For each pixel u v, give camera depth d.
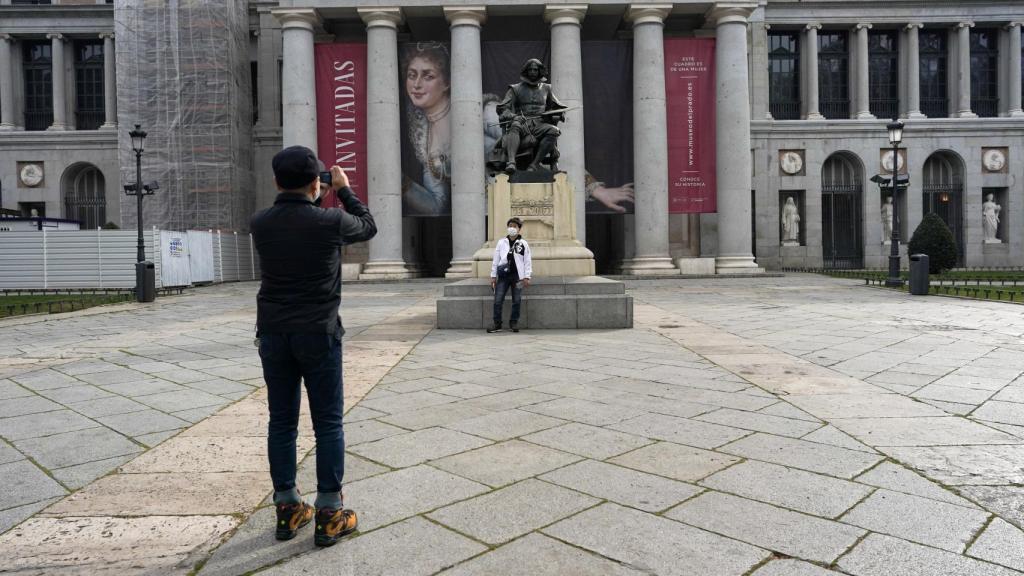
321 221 3.14
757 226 39.28
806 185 39.50
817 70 40.00
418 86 30.64
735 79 30.08
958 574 2.76
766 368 7.49
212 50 32.94
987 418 5.24
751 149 39.25
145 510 3.58
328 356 3.18
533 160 12.59
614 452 4.45
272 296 3.15
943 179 41.06
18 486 3.96
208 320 13.76
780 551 2.99
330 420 3.20
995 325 11.28
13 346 10.00
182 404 6.12
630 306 11.31
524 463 4.25
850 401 5.87
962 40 39.97
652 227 29.91
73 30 40.06
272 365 3.17
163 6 32.97
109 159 40.00
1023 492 3.68
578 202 29.02
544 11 29.77
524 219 12.22
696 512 3.43
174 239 25.25
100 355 9.06
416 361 8.19
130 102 33.28
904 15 39.62
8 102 40.34
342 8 29.42
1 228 26.62
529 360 8.21
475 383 6.82
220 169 33.19
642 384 6.70
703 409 5.62
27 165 40.03
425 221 39.06
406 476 4.02
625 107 31.30
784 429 4.97
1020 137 40.03
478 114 29.27
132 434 5.10
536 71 12.36
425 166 30.75
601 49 31.16
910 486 3.78
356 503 3.61
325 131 30.42
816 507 3.49
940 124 39.75
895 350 8.67
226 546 3.12
